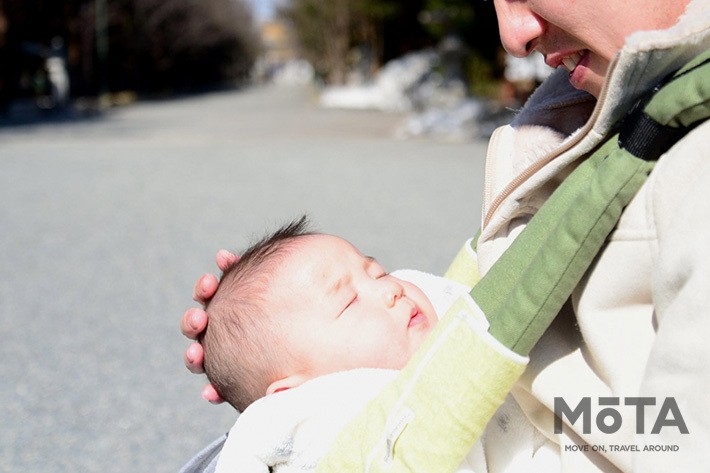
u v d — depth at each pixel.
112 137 18.50
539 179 1.24
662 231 1.02
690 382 0.92
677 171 1.01
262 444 1.44
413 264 6.02
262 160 13.62
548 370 1.20
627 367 1.09
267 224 7.74
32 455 3.22
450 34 22.83
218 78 74.50
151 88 51.12
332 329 1.62
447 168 12.37
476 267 1.77
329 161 13.44
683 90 0.99
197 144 16.70
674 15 1.06
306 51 52.91
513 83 19.05
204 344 1.73
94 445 3.31
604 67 1.16
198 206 8.95
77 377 4.05
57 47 34.53
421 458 1.16
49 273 6.12
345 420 1.44
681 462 0.92
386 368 1.62
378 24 39.44
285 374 1.64
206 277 1.78
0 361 4.28
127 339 4.61
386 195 9.59
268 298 1.66
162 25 46.50
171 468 3.10
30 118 25.48
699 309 0.92
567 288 1.09
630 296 1.09
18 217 8.38
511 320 1.12
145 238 7.28
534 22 1.18
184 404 3.71
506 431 1.34
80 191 10.11
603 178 1.07
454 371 1.15
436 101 25.22
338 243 1.75
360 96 36.44
